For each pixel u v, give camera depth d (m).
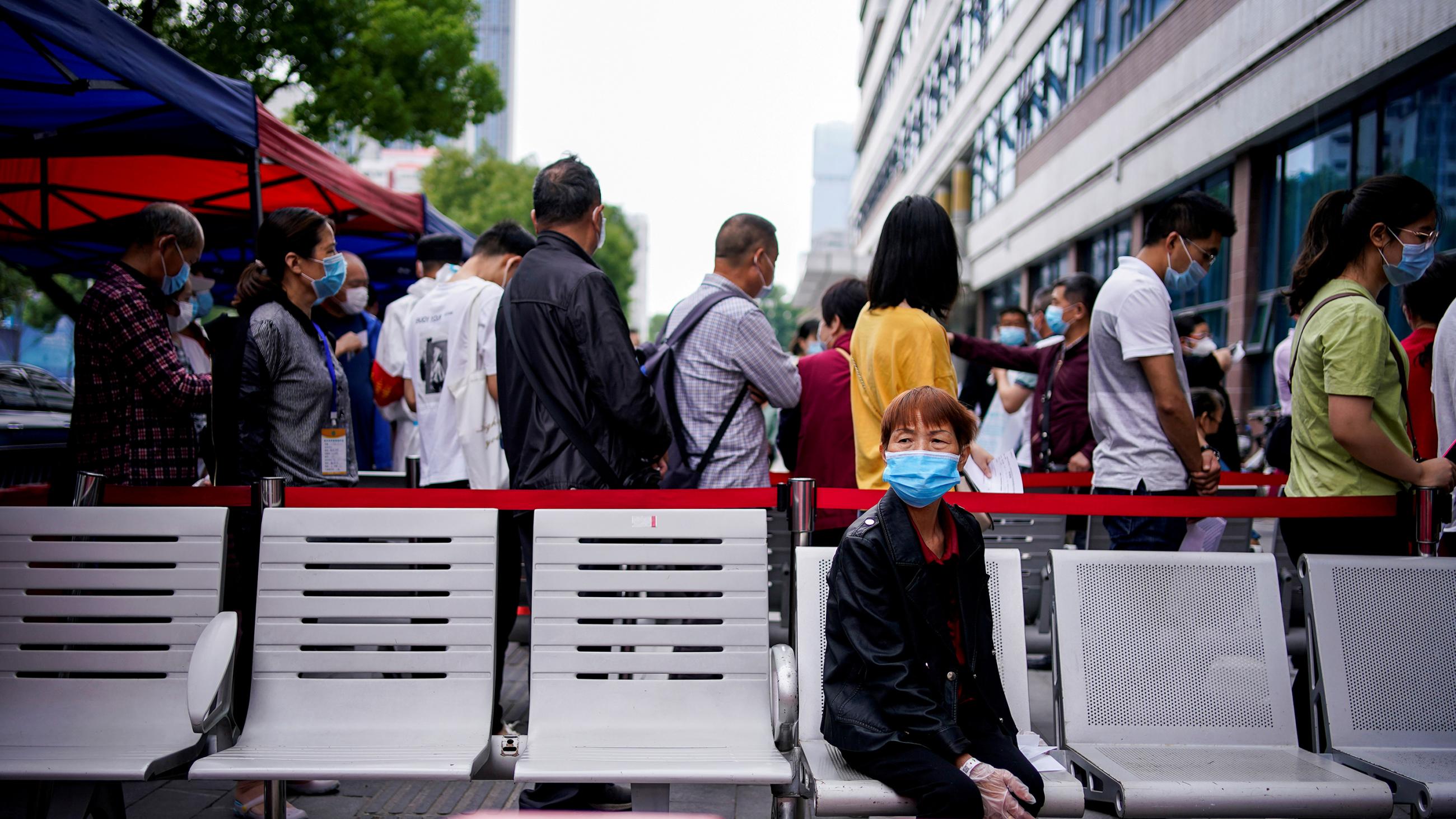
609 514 2.99
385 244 11.16
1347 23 9.55
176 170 7.63
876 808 2.43
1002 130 24.56
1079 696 2.99
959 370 10.72
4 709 2.91
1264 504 3.17
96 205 8.29
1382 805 2.56
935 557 2.65
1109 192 16.50
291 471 3.54
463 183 47.28
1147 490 3.51
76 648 3.07
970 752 2.47
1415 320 4.09
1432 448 4.00
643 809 2.62
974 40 27.45
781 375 3.59
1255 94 11.48
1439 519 3.14
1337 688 3.04
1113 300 3.51
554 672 2.92
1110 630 3.05
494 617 2.96
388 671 2.94
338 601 2.96
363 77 13.63
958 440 2.68
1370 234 3.13
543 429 3.18
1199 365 5.71
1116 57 16.11
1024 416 6.85
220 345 3.49
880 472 3.50
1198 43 12.92
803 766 2.67
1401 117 9.28
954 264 3.54
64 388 7.03
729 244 3.71
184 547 3.00
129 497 3.21
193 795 3.53
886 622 2.59
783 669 2.70
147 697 2.93
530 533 3.20
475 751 2.71
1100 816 3.09
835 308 4.42
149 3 10.86
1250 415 10.98
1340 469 3.20
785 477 4.40
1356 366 3.00
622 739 2.84
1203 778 2.63
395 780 2.52
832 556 2.97
